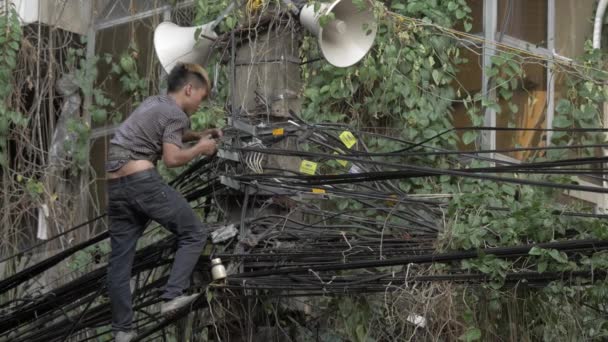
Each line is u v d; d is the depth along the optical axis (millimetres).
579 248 9773
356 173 10758
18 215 15156
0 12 15398
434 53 13977
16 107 15242
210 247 10641
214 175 11008
